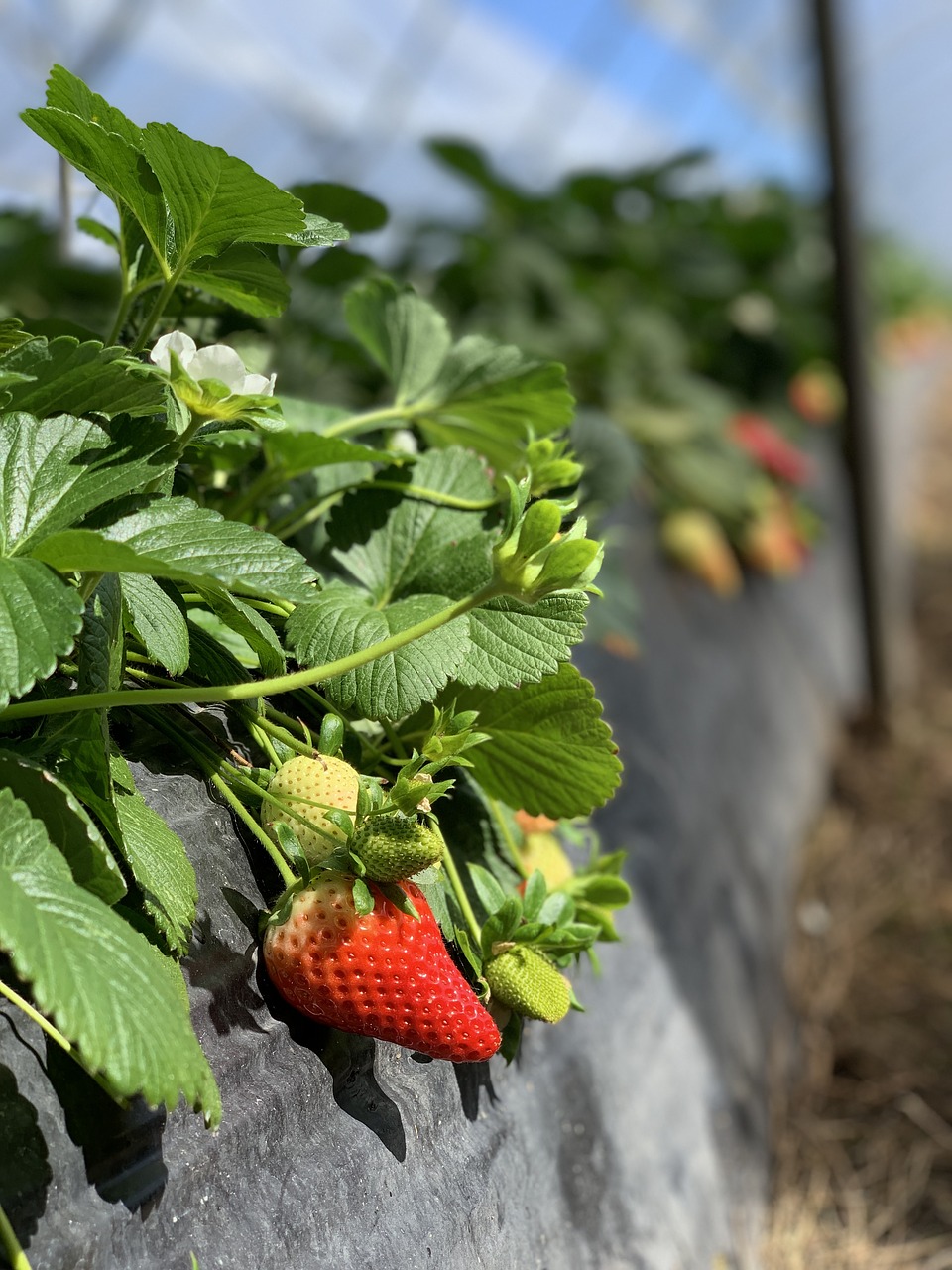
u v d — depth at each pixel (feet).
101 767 0.81
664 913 2.07
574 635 0.98
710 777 2.81
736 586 3.92
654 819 2.22
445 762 0.91
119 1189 0.78
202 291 1.18
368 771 1.07
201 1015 0.87
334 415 1.33
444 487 1.17
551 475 1.12
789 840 3.54
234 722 1.01
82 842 0.77
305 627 0.97
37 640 0.72
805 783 4.05
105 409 0.91
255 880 0.96
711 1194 1.83
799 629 4.63
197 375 0.91
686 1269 1.58
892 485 7.61
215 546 0.82
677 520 3.45
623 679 2.42
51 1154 0.75
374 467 1.31
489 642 0.98
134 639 0.98
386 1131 0.99
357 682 0.94
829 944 3.36
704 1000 2.16
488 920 1.03
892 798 4.40
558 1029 1.44
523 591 0.86
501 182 4.01
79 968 0.68
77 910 0.72
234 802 0.95
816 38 4.38
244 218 0.92
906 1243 2.24
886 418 8.44
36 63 4.42
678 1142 1.76
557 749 1.06
